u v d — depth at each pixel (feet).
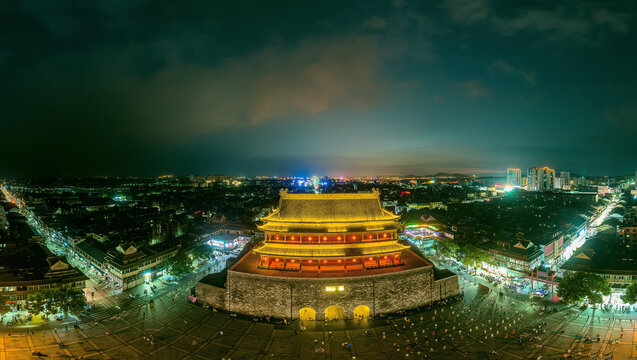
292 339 314.55
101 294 420.77
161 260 492.13
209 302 384.06
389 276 364.58
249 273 368.48
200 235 644.69
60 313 364.79
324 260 381.81
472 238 565.94
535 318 345.10
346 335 320.29
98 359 280.92
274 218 393.70
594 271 391.65
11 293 374.43
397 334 320.29
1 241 556.92
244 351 294.87
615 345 291.99
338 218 393.29
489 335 314.35
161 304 390.01
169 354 289.33
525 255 444.55
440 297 390.63
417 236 625.82
